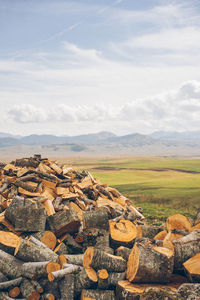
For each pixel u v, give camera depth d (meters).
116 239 8.80
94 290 6.60
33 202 9.16
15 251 7.59
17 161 14.08
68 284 6.65
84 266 7.20
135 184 47.47
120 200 13.60
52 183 12.12
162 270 6.50
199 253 6.78
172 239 7.34
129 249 8.15
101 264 7.02
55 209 10.59
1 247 8.00
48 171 13.28
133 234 9.00
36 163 13.77
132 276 6.58
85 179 14.12
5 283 6.50
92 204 12.29
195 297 5.57
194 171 105.81
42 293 6.50
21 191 11.40
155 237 9.05
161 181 55.22
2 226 9.33
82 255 8.07
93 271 7.00
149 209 21.94
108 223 9.42
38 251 7.54
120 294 6.31
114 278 6.82
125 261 7.27
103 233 9.20
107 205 11.95
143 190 36.12
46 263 6.81
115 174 84.75
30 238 8.27
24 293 6.45
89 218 9.34
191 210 21.50
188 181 54.50
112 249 8.70
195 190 34.66
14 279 6.73
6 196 11.62
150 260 6.54
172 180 58.31
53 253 7.76
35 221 8.84
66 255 7.88
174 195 29.73
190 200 26.16
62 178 13.82
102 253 7.17
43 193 11.42
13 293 6.48
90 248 7.28
